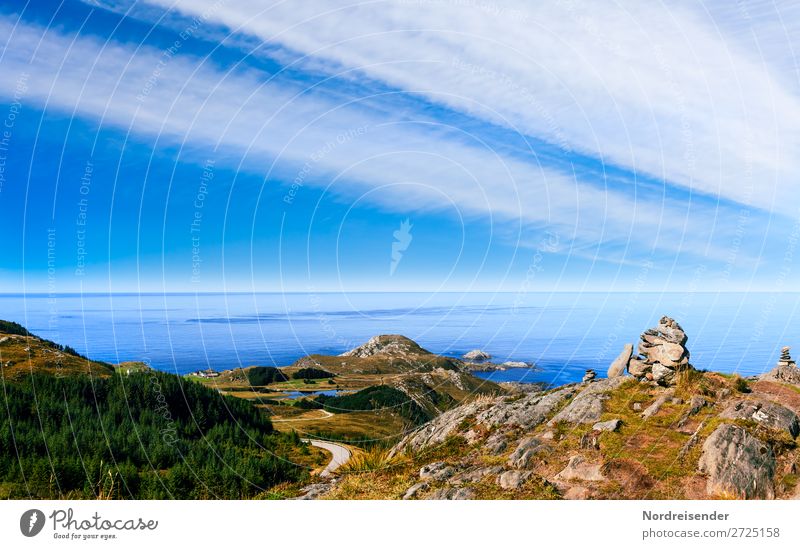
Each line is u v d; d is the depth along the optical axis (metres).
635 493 13.93
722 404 17.33
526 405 20.59
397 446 21.94
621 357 21.36
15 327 90.88
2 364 67.75
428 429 21.59
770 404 16.69
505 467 16.14
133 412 52.66
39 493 31.17
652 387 19.52
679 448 15.23
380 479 17.95
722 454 14.23
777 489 13.53
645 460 15.01
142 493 30.53
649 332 20.77
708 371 20.09
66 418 48.62
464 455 18.03
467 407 22.14
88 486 31.41
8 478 33.47
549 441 17.20
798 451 14.50
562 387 21.88
